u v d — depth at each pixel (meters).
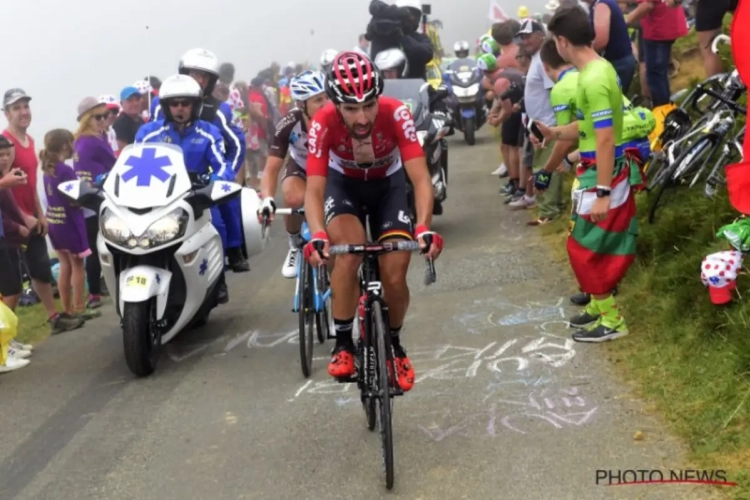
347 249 3.69
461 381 4.75
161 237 5.30
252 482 3.87
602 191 4.71
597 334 5.04
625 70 7.11
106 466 4.18
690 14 11.12
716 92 6.27
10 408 5.10
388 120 3.94
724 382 4.00
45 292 6.77
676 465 3.57
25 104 6.85
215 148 6.09
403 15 10.77
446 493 3.59
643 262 5.72
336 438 4.23
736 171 4.13
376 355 3.75
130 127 8.73
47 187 6.92
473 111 14.70
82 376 5.59
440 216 9.20
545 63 5.95
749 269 4.64
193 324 6.25
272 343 5.92
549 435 3.99
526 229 8.15
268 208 4.99
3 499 3.95
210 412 4.73
